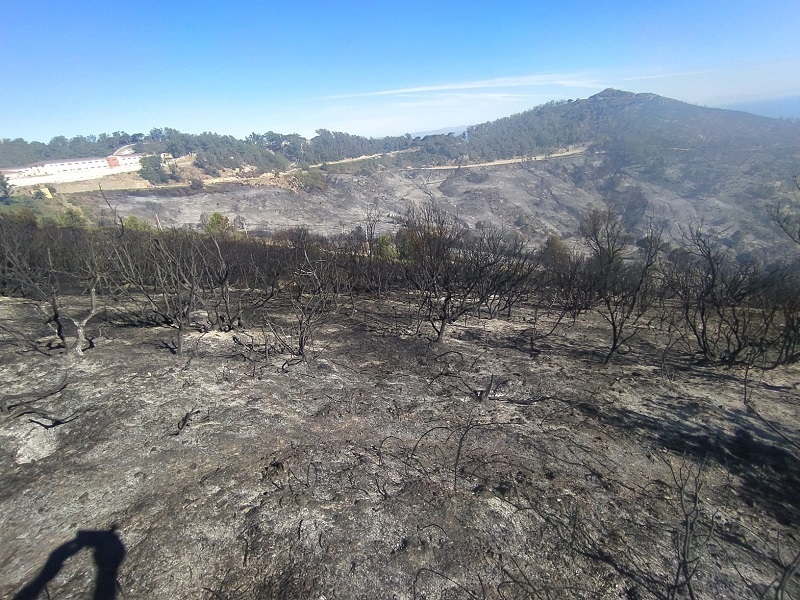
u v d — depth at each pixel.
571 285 7.42
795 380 4.75
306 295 8.20
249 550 2.29
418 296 8.42
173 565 2.18
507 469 3.05
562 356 5.44
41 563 2.16
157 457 2.97
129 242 7.02
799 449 3.42
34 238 8.64
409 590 2.10
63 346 4.75
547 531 2.50
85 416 3.40
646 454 3.31
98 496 2.62
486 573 2.21
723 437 3.57
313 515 2.53
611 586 2.17
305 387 4.12
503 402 4.04
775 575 2.28
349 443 3.26
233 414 3.55
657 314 7.84
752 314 5.44
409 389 4.22
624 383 4.57
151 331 5.55
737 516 2.72
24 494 2.61
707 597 2.12
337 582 2.12
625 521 2.62
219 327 5.77
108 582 2.07
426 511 2.60
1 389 3.75
